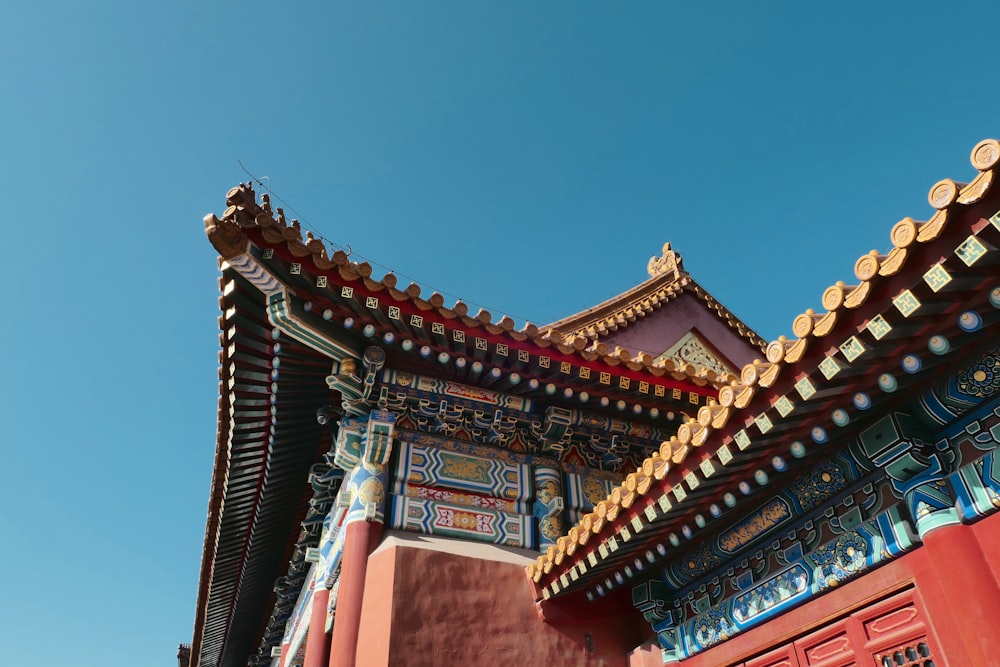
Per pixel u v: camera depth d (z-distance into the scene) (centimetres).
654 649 1031
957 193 497
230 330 1067
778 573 849
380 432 1129
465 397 1174
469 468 1188
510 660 1002
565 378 1158
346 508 1218
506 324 1103
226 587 1947
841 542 770
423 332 1068
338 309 1034
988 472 632
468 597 1031
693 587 987
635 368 1184
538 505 1198
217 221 916
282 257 962
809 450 725
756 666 865
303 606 1706
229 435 1297
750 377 684
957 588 629
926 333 592
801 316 625
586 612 1086
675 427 1303
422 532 1105
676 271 1980
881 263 554
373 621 984
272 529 1686
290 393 1206
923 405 674
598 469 1285
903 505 704
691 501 816
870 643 728
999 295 538
